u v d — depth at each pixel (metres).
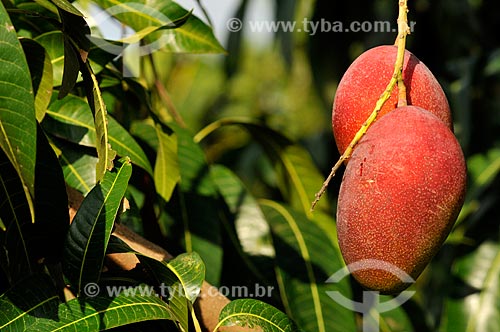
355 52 2.59
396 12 2.53
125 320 1.20
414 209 1.16
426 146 1.17
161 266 1.26
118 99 1.49
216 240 1.49
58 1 1.21
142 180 1.46
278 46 2.71
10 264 1.23
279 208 1.60
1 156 1.21
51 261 1.25
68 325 1.19
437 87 1.23
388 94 1.19
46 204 1.24
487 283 1.80
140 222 1.40
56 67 1.36
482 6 2.52
